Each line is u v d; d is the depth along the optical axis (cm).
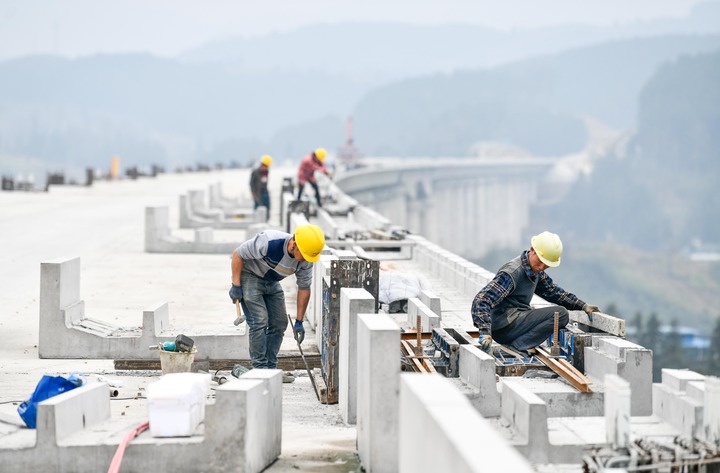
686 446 1145
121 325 2470
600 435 1272
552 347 1723
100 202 8000
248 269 1775
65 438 1223
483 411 1454
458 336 1833
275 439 1336
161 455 1202
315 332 2317
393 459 1226
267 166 6081
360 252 3541
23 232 5297
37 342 2281
